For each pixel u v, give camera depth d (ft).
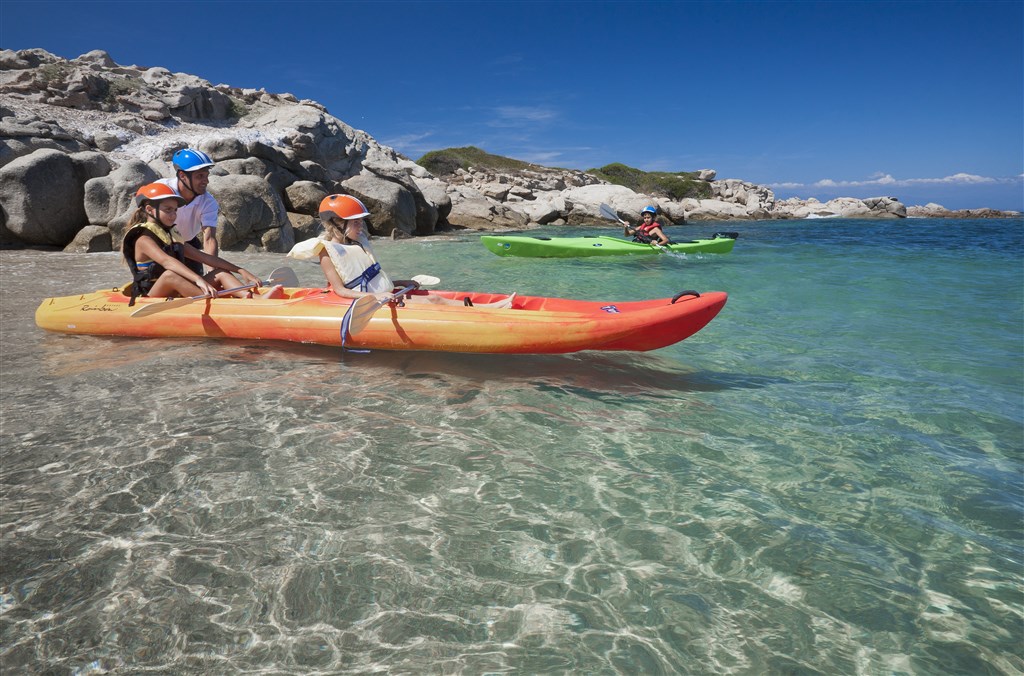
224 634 5.95
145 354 14.85
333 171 73.36
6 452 9.57
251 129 66.03
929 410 12.41
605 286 28.27
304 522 7.84
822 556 7.43
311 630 6.03
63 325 16.89
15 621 6.07
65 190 39.83
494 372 14.14
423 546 7.41
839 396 13.21
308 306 15.74
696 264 37.09
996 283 29.53
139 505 8.14
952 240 60.03
